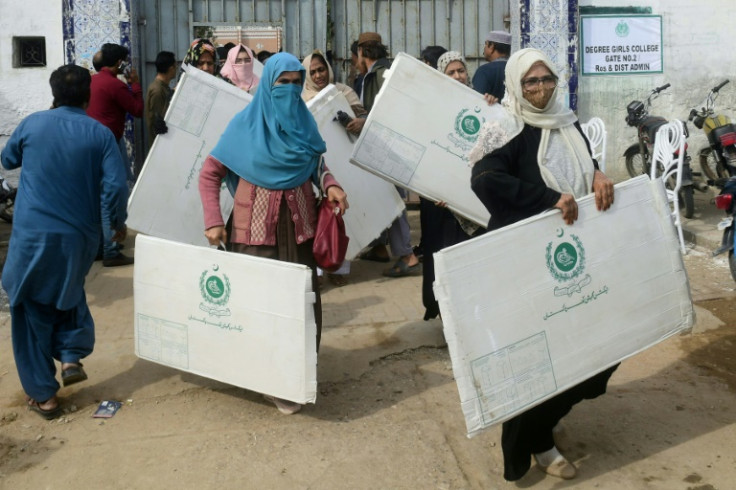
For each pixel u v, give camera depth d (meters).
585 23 9.01
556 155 3.03
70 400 4.07
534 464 3.35
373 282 6.11
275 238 3.79
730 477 3.20
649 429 3.62
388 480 3.24
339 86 5.91
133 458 3.46
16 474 3.37
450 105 4.30
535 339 2.86
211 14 8.59
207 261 3.70
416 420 3.76
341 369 4.40
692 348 4.55
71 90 3.83
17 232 3.69
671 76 9.24
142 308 3.94
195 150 5.39
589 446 3.48
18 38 8.41
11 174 8.63
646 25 9.09
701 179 8.17
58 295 3.77
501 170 2.94
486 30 8.97
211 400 4.04
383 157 4.30
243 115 3.78
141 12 8.47
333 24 8.79
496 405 2.79
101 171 3.83
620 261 3.01
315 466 3.35
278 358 3.60
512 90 3.02
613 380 4.16
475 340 2.77
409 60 4.26
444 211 4.56
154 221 5.38
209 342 3.78
